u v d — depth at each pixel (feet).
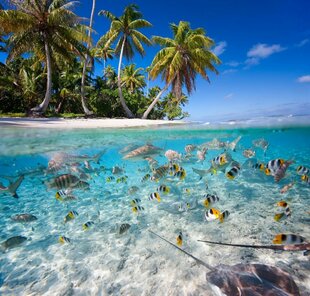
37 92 104.53
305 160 45.47
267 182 25.84
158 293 9.93
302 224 15.56
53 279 11.14
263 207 18.67
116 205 21.08
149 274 11.12
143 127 52.42
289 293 7.81
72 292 10.25
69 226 17.07
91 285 10.62
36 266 12.20
